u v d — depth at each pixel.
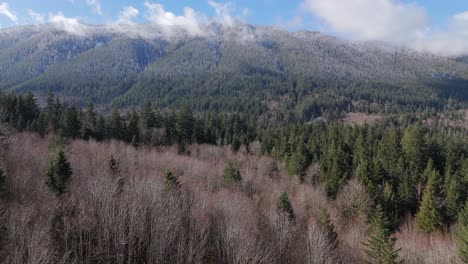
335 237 28.84
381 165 53.97
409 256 29.66
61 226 20.25
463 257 25.91
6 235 17.12
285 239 26.70
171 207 24.48
